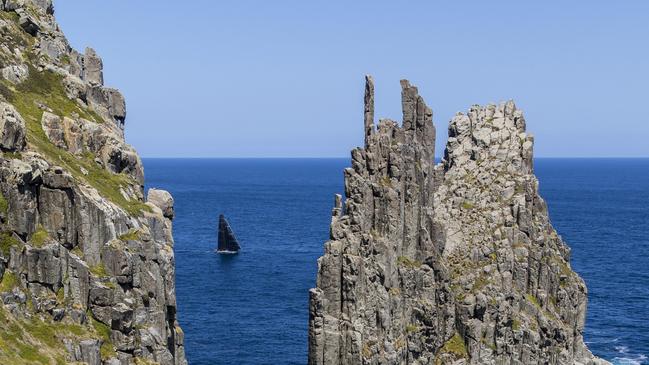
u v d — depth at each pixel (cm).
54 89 8162
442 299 10706
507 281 11119
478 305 10756
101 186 7212
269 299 18675
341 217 10144
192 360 13725
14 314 5650
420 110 11225
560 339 11388
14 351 5362
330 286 9756
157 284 6775
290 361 13800
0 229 5834
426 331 10525
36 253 5966
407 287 10431
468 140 12412
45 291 5984
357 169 10194
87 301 6231
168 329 7162
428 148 11306
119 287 6391
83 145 7638
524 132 12350
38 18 9075
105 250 6406
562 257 12312
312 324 9725
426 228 11069
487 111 12550
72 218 6319
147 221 7356
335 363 9688
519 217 11538
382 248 9938
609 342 15275
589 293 19512
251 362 13700
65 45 9294
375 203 10206
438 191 11988
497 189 11788
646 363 14075
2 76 7700
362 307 9788
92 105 8744
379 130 10581
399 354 10056
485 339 10844
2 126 6172
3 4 8600
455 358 10625
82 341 5888
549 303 11556
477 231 11462
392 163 10331
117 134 8588
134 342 6375
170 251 7362
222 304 18050
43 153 6769
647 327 16325
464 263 11225
